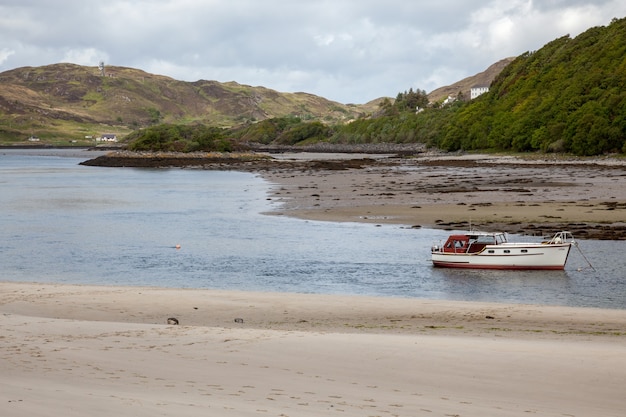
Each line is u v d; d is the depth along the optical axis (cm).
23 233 5484
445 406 1296
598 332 2266
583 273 3738
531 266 3862
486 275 3766
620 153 15650
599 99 17275
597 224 5281
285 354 1761
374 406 1275
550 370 1597
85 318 2547
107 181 12112
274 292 3150
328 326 2389
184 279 3700
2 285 3281
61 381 1419
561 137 17288
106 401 1182
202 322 2489
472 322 2467
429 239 4891
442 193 8106
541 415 1254
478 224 5459
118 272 3912
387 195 8019
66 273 3897
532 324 2425
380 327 2362
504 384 1495
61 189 10225
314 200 7756
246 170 15200
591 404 1359
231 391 1373
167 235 5303
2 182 11894
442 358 1706
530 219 5638
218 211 6962
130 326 2192
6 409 1077
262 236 5169
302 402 1290
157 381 1451
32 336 1980
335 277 3712
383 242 4800
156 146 19950
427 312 2656
